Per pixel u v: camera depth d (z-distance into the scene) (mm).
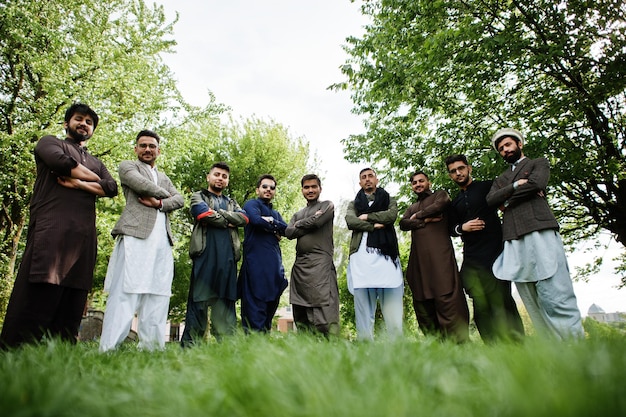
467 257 3775
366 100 8164
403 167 8641
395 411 706
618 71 6016
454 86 7691
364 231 4215
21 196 10125
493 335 3256
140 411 791
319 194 4543
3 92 10305
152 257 3266
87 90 9852
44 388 929
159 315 3336
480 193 3912
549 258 3043
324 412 722
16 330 2527
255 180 17094
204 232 3895
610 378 814
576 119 7066
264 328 3932
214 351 1882
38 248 2637
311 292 4000
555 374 917
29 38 9461
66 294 2814
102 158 10297
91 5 11219
